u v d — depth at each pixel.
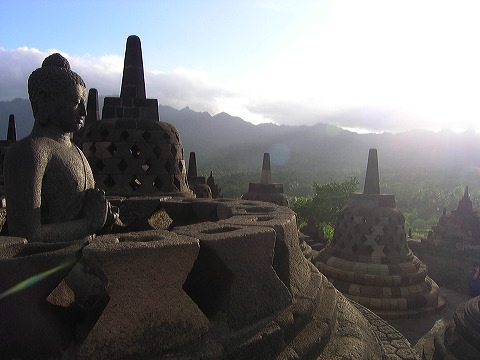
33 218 3.34
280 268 3.78
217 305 3.01
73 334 2.77
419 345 9.30
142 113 7.63
